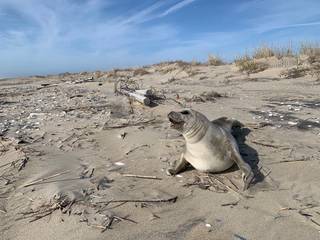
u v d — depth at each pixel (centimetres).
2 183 254
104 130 359
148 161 278
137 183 244
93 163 279
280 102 454
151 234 186
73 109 468
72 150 312
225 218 199
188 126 234
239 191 226
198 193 227
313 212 199
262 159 265
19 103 563
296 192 222
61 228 196
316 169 245
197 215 203
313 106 420
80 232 191
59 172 263
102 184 242
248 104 447
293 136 308
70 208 212
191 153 245
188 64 970
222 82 684
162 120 381
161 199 219
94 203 216
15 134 362
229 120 309
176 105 446
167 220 198
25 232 196
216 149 240
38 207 218
